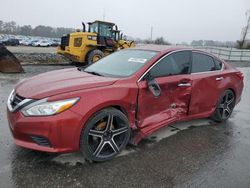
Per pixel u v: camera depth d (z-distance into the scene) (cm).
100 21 1427
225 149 390
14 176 291
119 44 1498
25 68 1169
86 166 319
